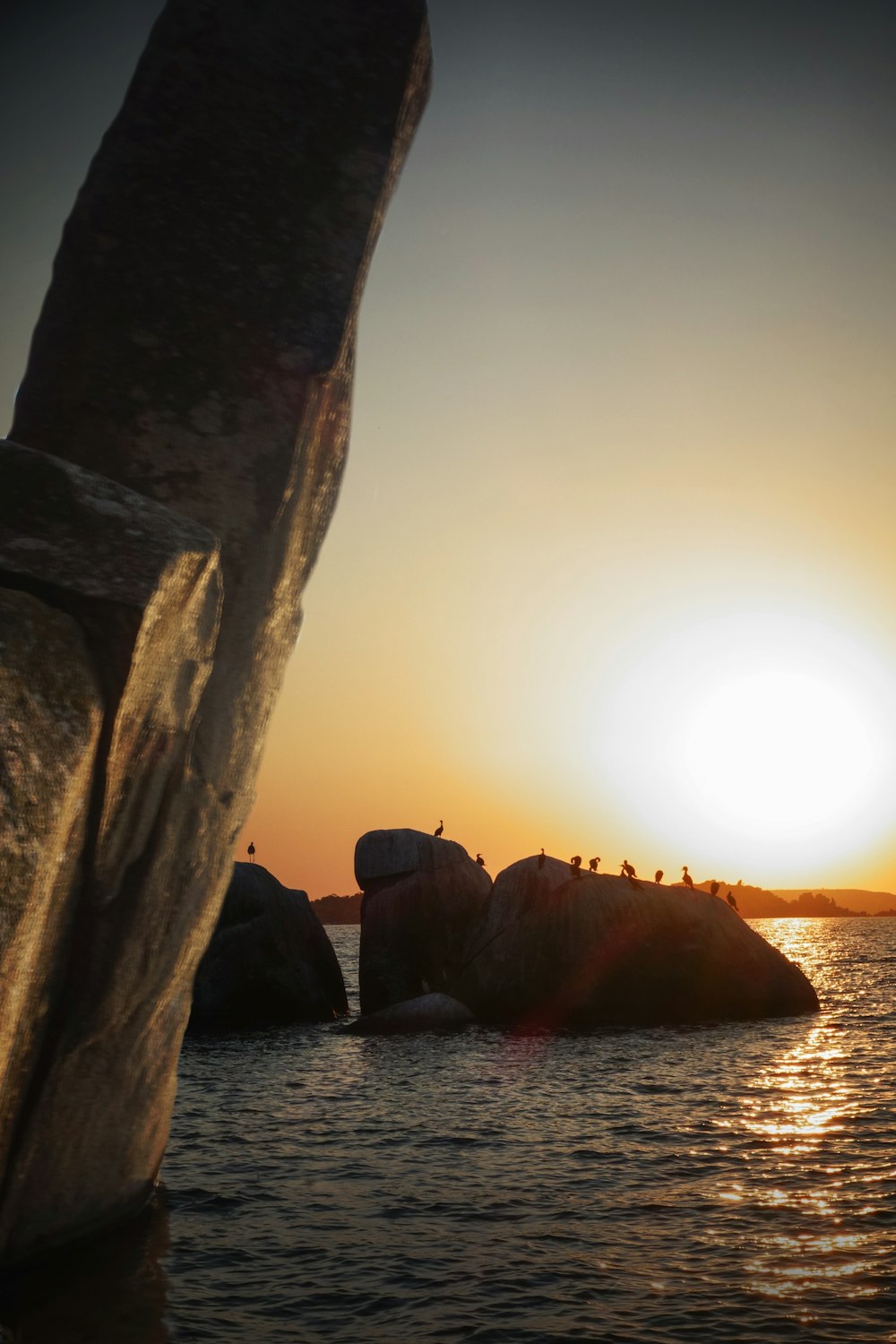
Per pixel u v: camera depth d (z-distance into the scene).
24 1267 7.51
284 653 8.82
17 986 5.51
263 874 33.16
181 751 7.02
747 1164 11.43
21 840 5.19
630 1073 19.48
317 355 8.21
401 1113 15.55
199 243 8.05
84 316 7.83
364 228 8.56
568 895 29.75
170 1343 6.41
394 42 8.77
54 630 5.71
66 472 6.40
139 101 8.18
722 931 30.39
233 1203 9.95
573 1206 9.80
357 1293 7.41
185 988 8.41
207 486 7.80
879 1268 7.70
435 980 32.50
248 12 8.49
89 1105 7.47
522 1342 6.48
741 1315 6.85
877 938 130.75
